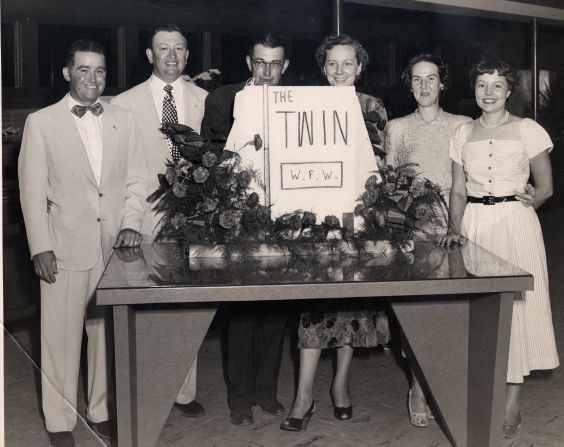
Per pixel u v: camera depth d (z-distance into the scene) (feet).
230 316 11.87
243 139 9.96
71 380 11.03
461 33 20.84
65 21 15.56
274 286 8.31
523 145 11.05
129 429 8.69
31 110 15.58
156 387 9.20
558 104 25.91
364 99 11.86
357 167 10.14
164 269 9.09
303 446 11.03
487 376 9.25
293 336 16.70
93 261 10.93
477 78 11.12
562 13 23.67
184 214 9.93
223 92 11.96
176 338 9.16
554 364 11.29
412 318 9.57
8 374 13.76
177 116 12.45
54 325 10.87
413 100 19.89
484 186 11.18
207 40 17.10
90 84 10.73
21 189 10.68
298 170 10.04
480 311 9.38
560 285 21.81
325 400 12.91
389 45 19.48
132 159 11.40
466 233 11.37
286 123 10.01
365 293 8.45
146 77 16.44
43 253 10.56
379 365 14.87
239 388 11.91
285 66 12.32
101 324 11.14
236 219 9.61
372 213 10.06
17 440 11.12
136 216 11.33
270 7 17.78
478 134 11.33
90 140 11.03
